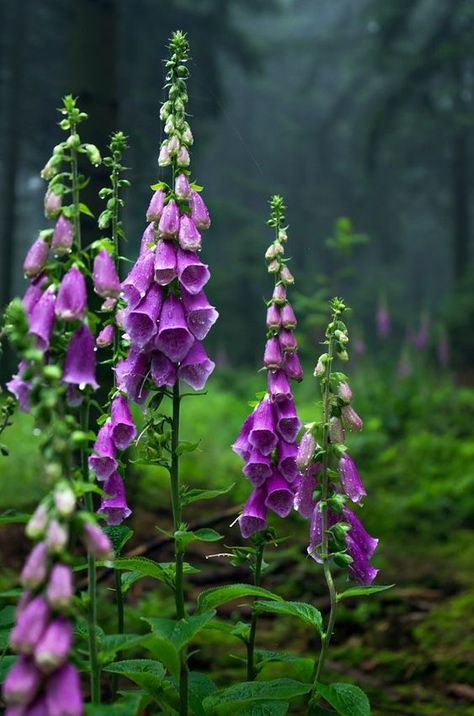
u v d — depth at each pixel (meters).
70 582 1.65
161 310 2.53
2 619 2.72
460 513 8.59
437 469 9.88
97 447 2.62
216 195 47.88
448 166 37.66
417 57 30.11
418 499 8.78
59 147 2.14
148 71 19.91
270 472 2.79
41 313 2.11
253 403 2.85
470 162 36.72
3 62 22.94
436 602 6.19
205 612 2.37
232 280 31.83
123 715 1.91
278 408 2.79
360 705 2.45
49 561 1.67
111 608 4.82
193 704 2.50
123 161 10.62
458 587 6.55
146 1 21.14
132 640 2.14
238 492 8.33
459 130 33.28
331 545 2.64
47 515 1.68
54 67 23.03
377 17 30.08
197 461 9.56
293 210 44.78
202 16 23.30
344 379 2.69
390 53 30.86
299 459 2.66
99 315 3.66
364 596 6.06
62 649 1.62
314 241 44.34
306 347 9.39
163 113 2.57
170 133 2.55
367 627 5.63
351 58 41.12
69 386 2.14
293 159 51.09
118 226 2.61
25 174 34.75
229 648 5.06
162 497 7.75
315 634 5.41
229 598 2.54
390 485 9.77
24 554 5.79
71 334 2.14
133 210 15.43
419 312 47.12
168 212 2.51
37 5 22.42
